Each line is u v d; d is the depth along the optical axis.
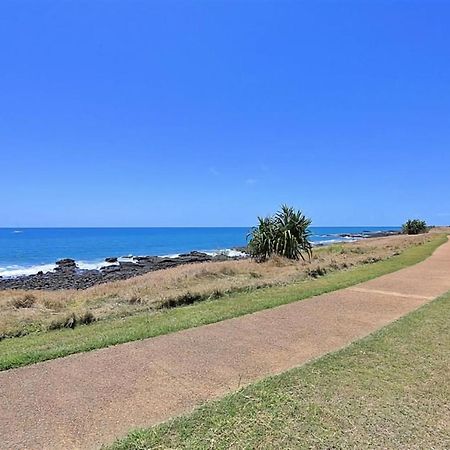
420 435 3.46
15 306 9.87
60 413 3.98
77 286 22.48
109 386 4.63
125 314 8.52
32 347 6.17
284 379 4.67
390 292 10.57
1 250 59.81
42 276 27.66
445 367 5.02
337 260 18.45
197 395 4.40
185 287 11.64
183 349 5.95
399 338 6.24
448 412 3.87
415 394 4.26
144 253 54.22
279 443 3.33
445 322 7.21
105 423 3.79
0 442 3.45
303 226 21.88
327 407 3.96
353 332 6.86
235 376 4.94
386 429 3.55
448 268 15.80
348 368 5.00
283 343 6.25
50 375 4.97
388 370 4.93
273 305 8.87
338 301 9.38
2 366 5.23
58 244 76.19
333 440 3.37
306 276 13.33
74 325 7.80
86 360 5.50
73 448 3.37
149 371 5.09
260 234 21.78
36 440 3.49
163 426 3.63
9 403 4.20
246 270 16.03
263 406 3.98
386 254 21.77
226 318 7.77
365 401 4.09
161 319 7.78
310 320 7.66
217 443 3.34
